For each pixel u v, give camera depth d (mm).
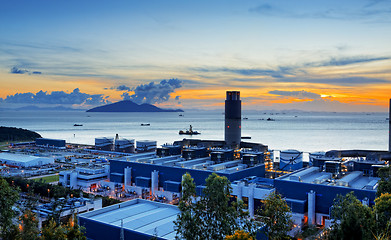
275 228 71625
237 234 55625
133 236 89000
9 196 74375
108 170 186125
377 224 71812
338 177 140500
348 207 71000
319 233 105125
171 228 92375
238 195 127375
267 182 143500
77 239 73688
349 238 57469
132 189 165875
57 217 100812
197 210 68812
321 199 119062
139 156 192000
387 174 104562
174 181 155875
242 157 175250
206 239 67500
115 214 105312
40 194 155125
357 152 190250
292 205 118812
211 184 68688
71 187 173000
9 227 73188
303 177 134500
